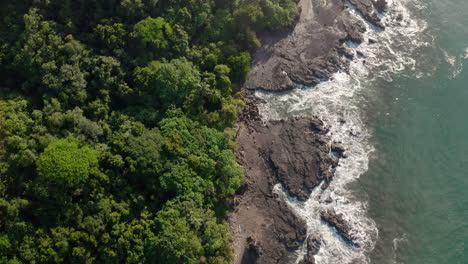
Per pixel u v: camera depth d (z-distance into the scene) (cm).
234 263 8531
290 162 9600
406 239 8619
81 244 7144
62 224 7200
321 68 11119
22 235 6869
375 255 8462
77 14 9088
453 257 8338
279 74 11069
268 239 8725
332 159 9612
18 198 7025
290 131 10094
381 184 9338
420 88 10781
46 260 6794
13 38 8456
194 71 9669
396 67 11225
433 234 8650
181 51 9869
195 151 8688
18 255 6731
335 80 11019
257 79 11050
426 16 12281
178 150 8369
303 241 8675
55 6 8881
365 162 9650
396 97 10669
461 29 11919
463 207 8919
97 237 7356
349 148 9856
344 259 8438
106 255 7294
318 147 9750
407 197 9144
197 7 10244
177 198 8025
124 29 9212
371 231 8712
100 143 8262
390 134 10050
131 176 8106
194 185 8281
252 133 10212
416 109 10431
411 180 9369
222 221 8862
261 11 11081
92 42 9125
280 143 9938
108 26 9000
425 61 11288
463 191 9125
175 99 9381
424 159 9644
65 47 8512
